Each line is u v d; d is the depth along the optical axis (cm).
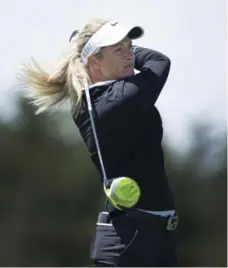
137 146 1304
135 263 1282
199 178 4859
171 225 1310
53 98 1389
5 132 5316
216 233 4972
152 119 1316
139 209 1291
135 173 1301
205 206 4981
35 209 5366
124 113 1296
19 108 5306
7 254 5275
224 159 4819
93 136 1334
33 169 5369
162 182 1316
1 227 5334
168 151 4656
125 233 1287
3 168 5366
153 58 1344
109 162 1314
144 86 1300
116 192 1254
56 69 1370
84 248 5288
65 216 5325
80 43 1350
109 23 1338
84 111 1353
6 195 5353
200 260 4938
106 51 1325
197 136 4725
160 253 1295
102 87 1329
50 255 5319
